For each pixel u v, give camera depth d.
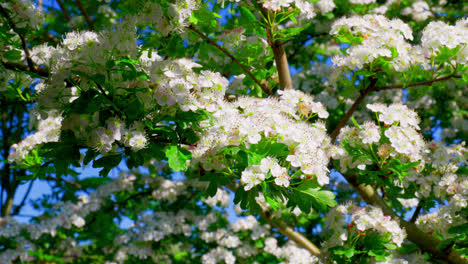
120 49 2.19
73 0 5.64
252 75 3.76
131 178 6.11
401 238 3.18
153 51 2.67
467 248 3.46
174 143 2.25
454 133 5.97
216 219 5.98
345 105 5.68
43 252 6.18
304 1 3.23
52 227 5.73
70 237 6.27
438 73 3.43
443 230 3.53
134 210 6.28
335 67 3.50
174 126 2.35
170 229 5.64
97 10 5.57
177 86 2.20
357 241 3.30
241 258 6.01
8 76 3.21
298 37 5.67
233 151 2.28
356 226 3.33
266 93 3.89
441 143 3.58
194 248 6.14
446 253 3.65
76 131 2.19
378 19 3.38
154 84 2.33
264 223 5.87
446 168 3.54
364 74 3.30
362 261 3.24
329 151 2.87
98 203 6.05
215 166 2.53
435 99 6.09
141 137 2.16
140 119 2.23
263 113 2.51
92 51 2.19
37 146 3.39
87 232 6.33
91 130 2.15
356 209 3.38
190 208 6.24
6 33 3.06
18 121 6.87
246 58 3.75
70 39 2.19
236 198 2.43
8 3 3.06
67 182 6.17
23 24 3.09
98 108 2.08
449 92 6.02
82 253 6.51
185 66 2.29
